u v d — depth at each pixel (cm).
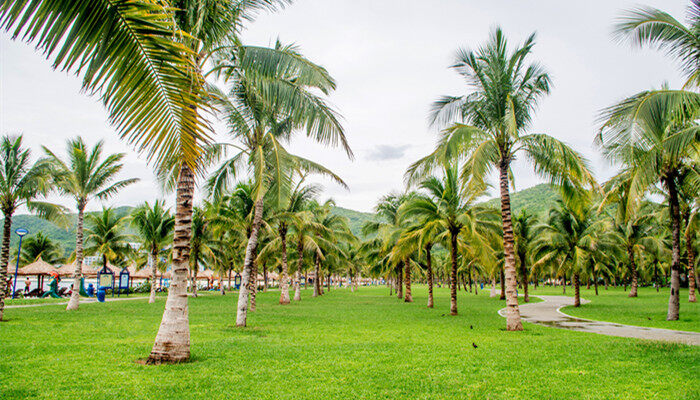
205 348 954
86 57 285
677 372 729
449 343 1082
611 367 775
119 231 3859
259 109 1430
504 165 1545
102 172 2323
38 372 697
